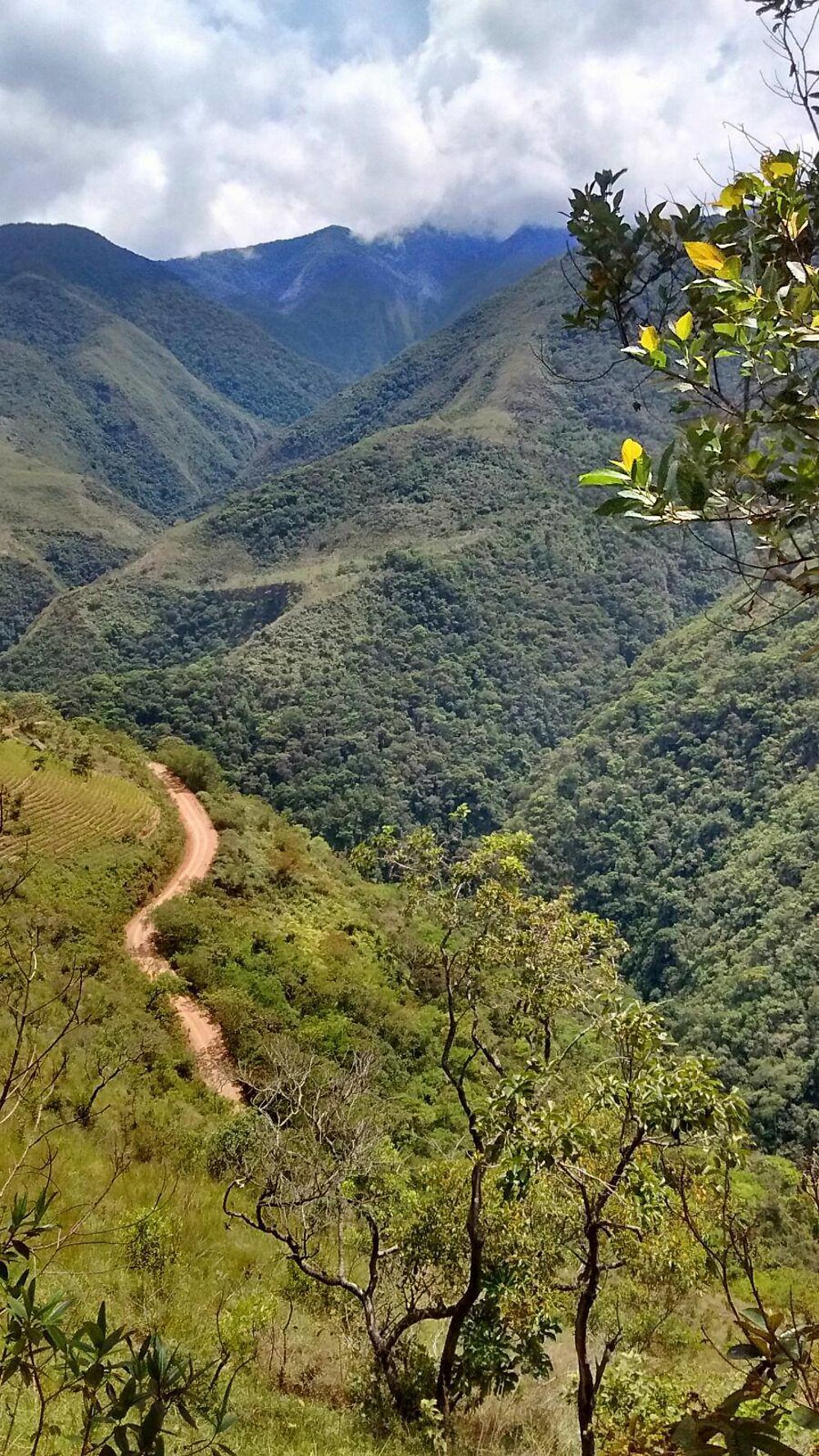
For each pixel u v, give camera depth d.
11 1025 11.41
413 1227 6.31
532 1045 5.74
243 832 41.16
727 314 1.55
